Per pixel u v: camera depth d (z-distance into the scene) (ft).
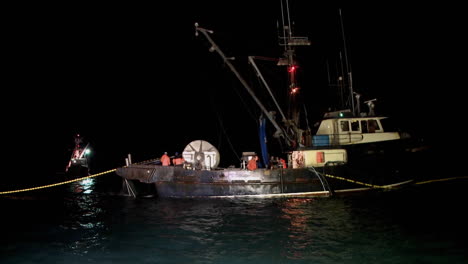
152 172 65.62
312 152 64.59
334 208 53.06
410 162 66.13
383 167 64.59
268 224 45.37
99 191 83.35
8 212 57.21
